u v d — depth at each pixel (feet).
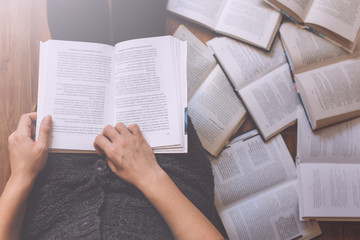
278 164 2.89
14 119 3.05
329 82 2.78
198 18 2.95
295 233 2.82
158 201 1.85
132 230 1.78
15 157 1.95
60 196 1.98
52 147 2.03
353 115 2.80
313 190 2.77
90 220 1.73
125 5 2.64
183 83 2.14
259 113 2.88
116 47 2.18
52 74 2.08
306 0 2.78
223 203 2.86
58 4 2.58
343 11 2.73
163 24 2.81
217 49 2.94
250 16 2.90
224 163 2.90
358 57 2.81
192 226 1.79
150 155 2.03
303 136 2.84
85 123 2.08
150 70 2.14
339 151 2.81
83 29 2.61
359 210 2.73
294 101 2.89
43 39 3.10
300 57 2.82
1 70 3.08
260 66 2.92
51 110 2.06
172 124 2.10
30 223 1.91
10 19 3.10
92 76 2.12
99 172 2.02
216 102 2.93
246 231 2.81
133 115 2.12
